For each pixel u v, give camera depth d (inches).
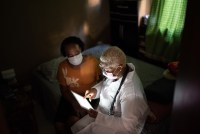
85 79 70.1
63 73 69.9
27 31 100.2
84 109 62.9
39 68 101.5
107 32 135.0
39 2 99.7
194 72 20.6
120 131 49.8
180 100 23.5
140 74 92.5
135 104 49.9
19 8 94.4
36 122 88.2
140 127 52.0
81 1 114.8
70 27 115.7
